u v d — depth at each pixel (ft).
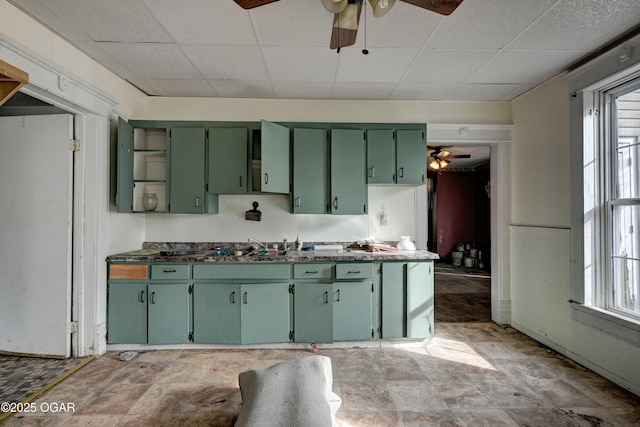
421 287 9.05
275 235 10.73
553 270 8.96
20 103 8.53
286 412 4.67
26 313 8.34
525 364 8.07
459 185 25.03
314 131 9.86
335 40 6.13
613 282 7.61
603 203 7.83
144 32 6.93
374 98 10.62
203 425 5.78
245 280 8.86
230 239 10.68
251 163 9.86
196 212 9.68
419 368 7.86
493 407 6.29
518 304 10.48
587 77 7.70
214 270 8.80
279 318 8.85
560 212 8.77
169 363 8.09
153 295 8.73
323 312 8.85
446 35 6.99
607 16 6.30
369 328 8.95
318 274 8.91
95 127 8.41
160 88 9.89
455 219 24.97
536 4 5.96
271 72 8.78
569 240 8.38
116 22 6.56
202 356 8.48
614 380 7.12
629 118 7.41
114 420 5.90
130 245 9.86
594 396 6.63
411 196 10.98
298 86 9.68
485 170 23.20
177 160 9.70
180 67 8.51
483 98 10.67
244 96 10.45
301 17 6.41
